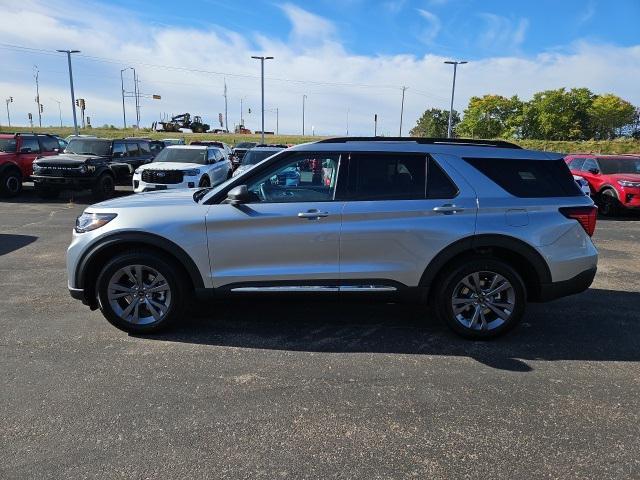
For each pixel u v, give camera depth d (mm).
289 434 3084
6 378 3736
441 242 4398
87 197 16078
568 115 81312
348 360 4145
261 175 4520
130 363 4023
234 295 4500
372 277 4453
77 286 4535
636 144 56156
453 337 4676
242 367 3986
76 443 2955
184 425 3162
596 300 5891
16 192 15531
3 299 5613
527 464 2824
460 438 3066
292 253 4422
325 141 4578
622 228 11461
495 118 86625
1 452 2861
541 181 4590
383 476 2711
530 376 3902
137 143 18875
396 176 4500
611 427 3207
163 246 4402
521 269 4672
